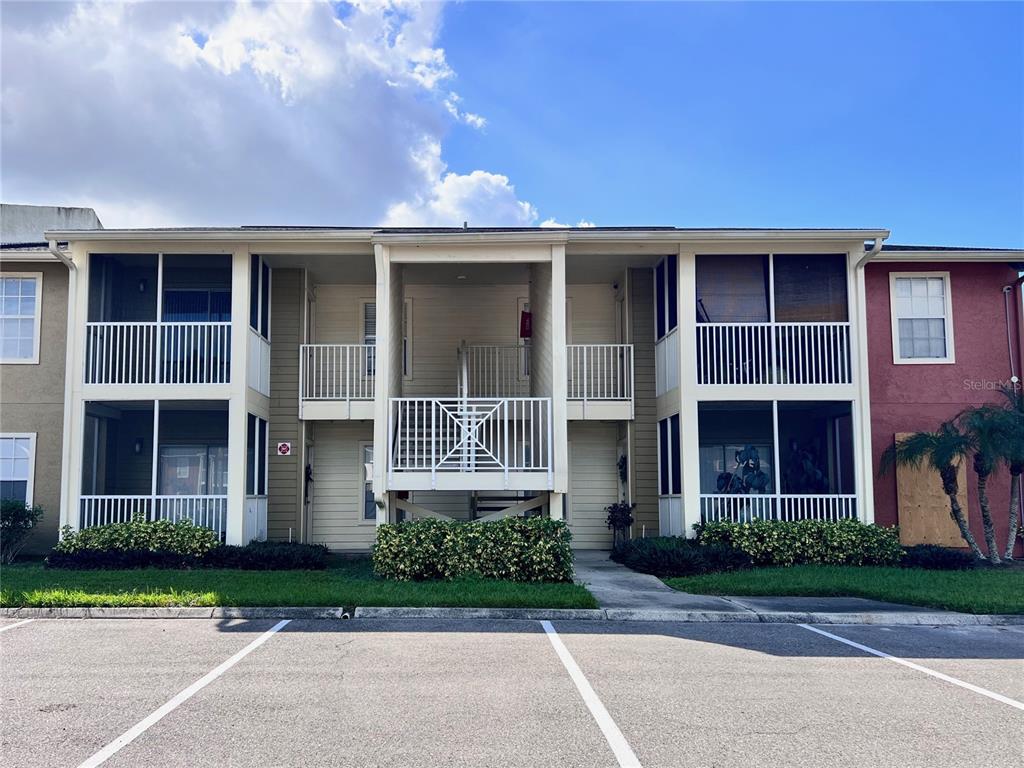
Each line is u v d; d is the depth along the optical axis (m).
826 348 13.55
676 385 13.78
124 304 14.27
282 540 14.66
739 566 12.37
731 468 15.57
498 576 11.11
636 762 4.69
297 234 13.03
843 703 5.91
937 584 10.82
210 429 15.13
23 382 14.52
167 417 15.17
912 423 14.68
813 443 15.55
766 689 6.26
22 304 14.70
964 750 4.94
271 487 14.76
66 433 12.90
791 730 5.29
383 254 12.76
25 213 19.11
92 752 4.77
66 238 13.02
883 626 9.06
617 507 14.94
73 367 13.03
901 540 14.39
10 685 6.23
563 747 4.92
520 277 15.52
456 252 12.82
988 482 14.51
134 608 9.23
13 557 13.48
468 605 9.41
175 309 14.37
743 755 4.82
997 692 6.25
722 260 13.91
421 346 16.11
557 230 13.23
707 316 13.82
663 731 5.23
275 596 9.54
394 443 13.26
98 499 13.27
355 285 16.12
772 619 9.27
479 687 6.23
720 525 12.81
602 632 8.52
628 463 15.16
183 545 12.27
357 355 15.77
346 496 15.78
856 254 13.66
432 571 11.21
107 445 14.86
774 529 12.74
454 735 5.12
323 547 13.36
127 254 13.48
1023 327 14.91
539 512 15.77
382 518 12.20
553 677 6.55
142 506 14.17
